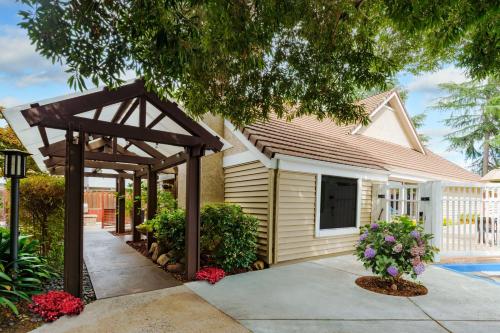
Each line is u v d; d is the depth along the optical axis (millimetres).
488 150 25250
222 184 8789
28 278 4574
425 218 8133
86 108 4465
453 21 3604
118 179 12164
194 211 5762
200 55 3758
